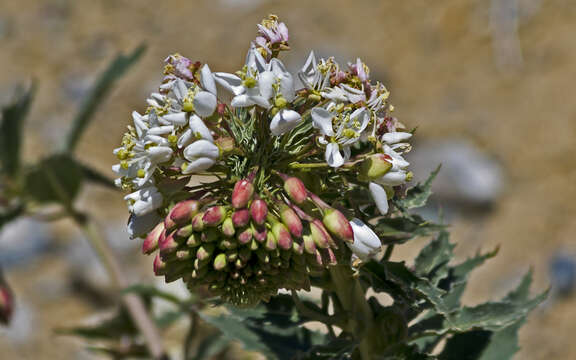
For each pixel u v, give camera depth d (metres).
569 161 10.36
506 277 9.42
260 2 13.23
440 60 12.16
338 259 2.81
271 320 3.40
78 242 10.65
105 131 11.62
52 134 11.82
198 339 6.01
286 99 2.66
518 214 10.07
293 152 2.87
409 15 12.85
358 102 2.76
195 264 2.69
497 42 12.03
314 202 2.73
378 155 2.69
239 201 2.56
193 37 12.93
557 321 8.91
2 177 5.70
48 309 10.10
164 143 2.68
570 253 9.47
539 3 12.17
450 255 3.45
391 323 3.26
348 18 12.89
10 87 12.74
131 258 10.10
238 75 2.78
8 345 9.70
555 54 11.62
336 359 3.21
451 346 3.65
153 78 12.26
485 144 10.80
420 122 11.30
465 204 10.21
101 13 13.85
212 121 2.73
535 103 11.15
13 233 10.62
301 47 12.28
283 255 2.66
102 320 5.88
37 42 13.54
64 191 5.84
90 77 12.77
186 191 2.79
